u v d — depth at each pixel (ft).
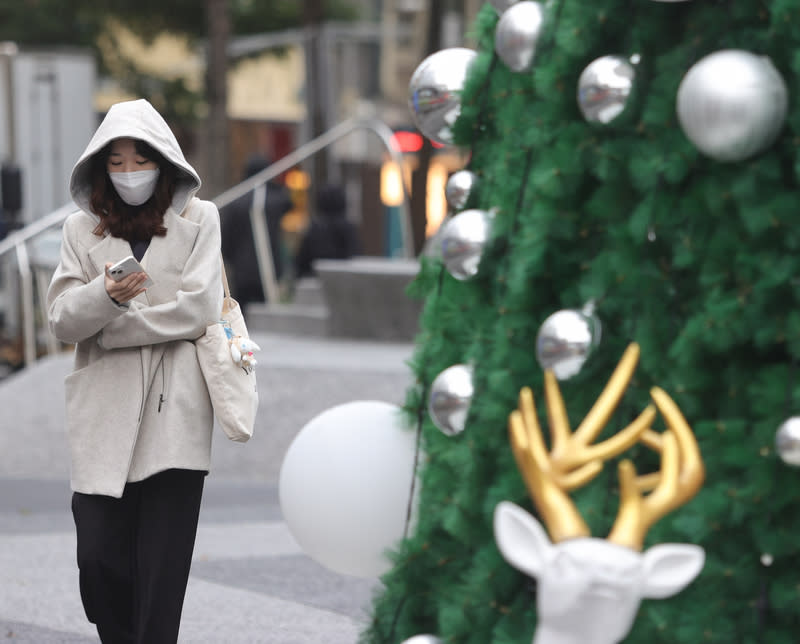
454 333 25.80
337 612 46.06
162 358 33.06
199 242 33.22
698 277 21.62
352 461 28.73
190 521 33.55
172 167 33.35
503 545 17.92
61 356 94.32
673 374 21.48
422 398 26.63
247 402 32.96
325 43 195.42
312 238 123.44
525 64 23.45
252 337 108.17
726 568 21.11
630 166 21.80
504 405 23.34
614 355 22.24
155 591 33.01
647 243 22.03
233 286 114.83
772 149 20.68
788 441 20.15
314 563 53.98
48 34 242.78
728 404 21.54
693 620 21.09
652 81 21.71
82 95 169.89
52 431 78.07
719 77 19.88
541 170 22.84
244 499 69.21
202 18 240.94
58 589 48.44
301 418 78.18
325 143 116.47
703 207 21.31
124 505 33.42
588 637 17.37
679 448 19.35
